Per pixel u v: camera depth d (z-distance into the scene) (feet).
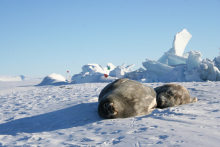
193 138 8.02
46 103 24.91
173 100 17.92
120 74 149.59
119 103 14.02
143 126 10.73
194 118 12.01
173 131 9.27
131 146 7.53
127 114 14.21
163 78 111.65
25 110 20.76
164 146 7.24
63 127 12.82
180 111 14.14
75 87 53.16
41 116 17.17
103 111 14.16
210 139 7.82
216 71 92.84
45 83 145.38
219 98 20.62
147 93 16.39
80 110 18.24
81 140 9.03
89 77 149.18
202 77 95.66
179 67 111.45
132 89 15.51
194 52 112.06
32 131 12.47
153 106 16.20
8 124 14.96
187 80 99.55
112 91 15.42
